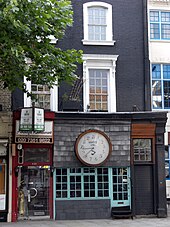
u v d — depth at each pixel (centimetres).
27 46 1277
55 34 1359
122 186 1738
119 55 1869
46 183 1709
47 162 1706
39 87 1780
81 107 1798
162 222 1570
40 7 1234
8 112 1675
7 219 1633
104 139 1711
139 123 1758
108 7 1895
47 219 1673
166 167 2036
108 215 1706
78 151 1686
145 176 1761
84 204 1698
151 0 2081
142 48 1897
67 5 1339
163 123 1762
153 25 2072
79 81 1792
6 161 1673
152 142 1772
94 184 1722
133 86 1859
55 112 1688
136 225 1493
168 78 2041
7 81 1369
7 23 1136
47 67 1367
